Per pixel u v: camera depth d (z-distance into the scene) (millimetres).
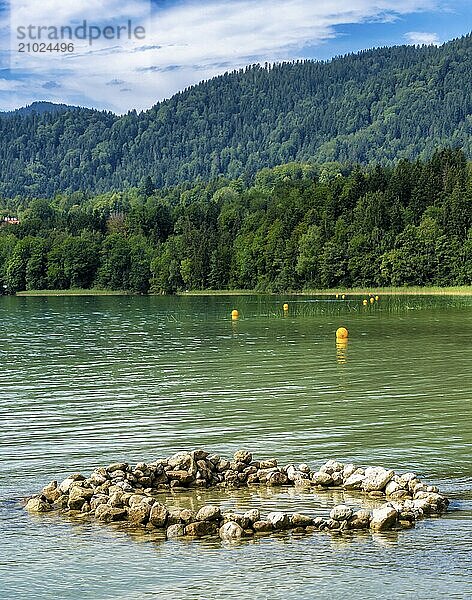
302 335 61531
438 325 69438
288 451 24391
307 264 162625
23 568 16031
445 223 157625
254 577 15508
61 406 31531
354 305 108062
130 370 42031
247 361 45156
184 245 182250
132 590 15109
